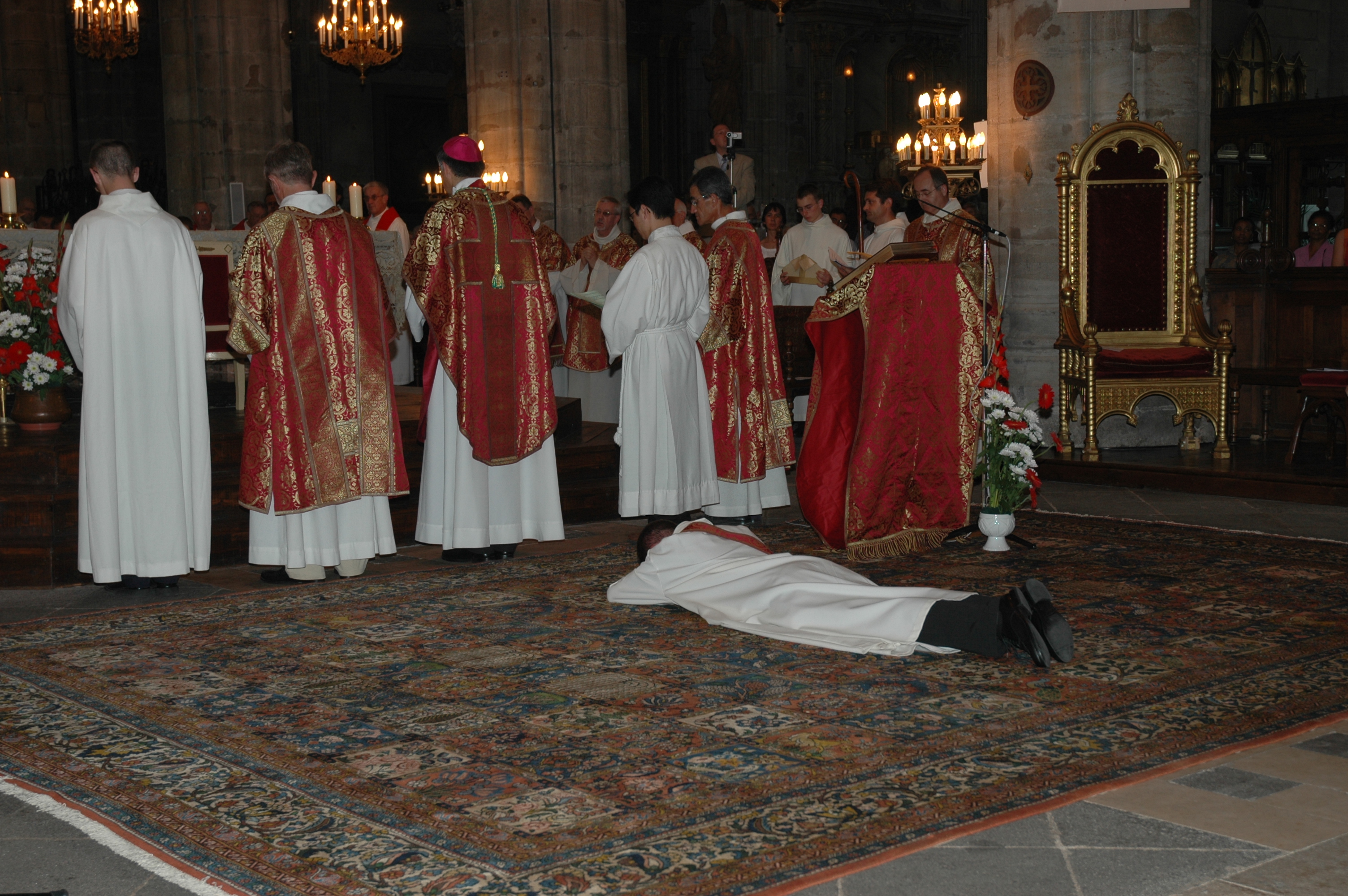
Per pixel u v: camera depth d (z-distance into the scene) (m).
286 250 5.97
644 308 6.54
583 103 13.85
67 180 19.45
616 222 10.70
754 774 3.54
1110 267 9.35
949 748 3.74
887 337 6.50
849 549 6.50
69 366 6.80
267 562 6.06
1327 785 3.51
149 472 5.91
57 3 19.97
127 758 3.76
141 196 5.93
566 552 6.89
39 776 3.64
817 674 4.50
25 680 4.58
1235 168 15.84
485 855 3.04
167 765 3.70
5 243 7.58
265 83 15.29
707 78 25.45
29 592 6.16
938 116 13.88
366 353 6.17
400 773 3.59
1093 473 8.93
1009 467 6.61
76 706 4.27
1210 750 3.75
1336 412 8.62
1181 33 9.70
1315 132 14.92
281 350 5.96
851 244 11.66
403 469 6.29
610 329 6.63
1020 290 9.96
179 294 5.96
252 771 3.63
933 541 6.71
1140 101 9.74
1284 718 4.01
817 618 4.74
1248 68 18.36
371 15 16.20
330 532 6.13
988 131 10.24
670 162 25.41
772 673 4.52
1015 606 4.41
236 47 15.08
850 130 27.08
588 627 5.20
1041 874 2.96
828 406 6.66
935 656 4.72
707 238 9.11
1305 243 15.29
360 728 3.99
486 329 6.42
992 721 3.98
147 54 23.97
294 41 23.88
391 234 10.23
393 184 24.97
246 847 3.12
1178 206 9.29
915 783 3.47
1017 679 4.43
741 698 4.24
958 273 6.61
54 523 6.23
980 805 3.33
